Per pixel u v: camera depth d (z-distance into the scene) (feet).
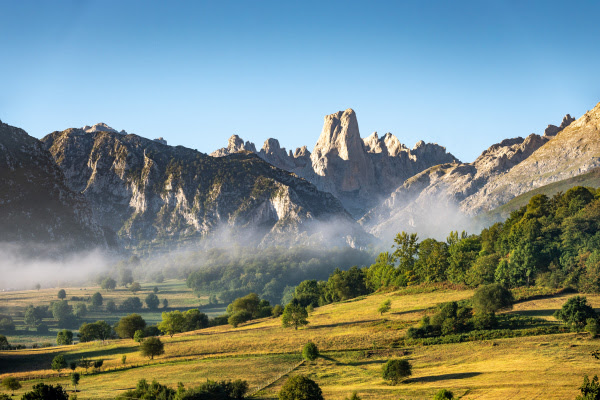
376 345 379.14
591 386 195.21
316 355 362.33
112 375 366.63
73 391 322.14
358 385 298.35
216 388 279.90
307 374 331.16
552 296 466.70
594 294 457.27
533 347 328.29
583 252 516.32
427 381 290.76
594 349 313.12
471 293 519.60
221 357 385.91
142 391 286.05
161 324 523.70
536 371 280.72
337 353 372.17
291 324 475.72
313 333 436.35
